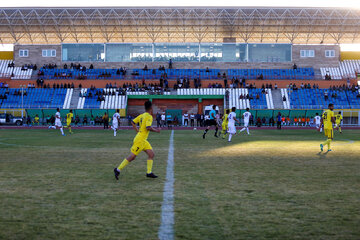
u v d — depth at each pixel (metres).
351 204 6.25
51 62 65.62
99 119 51.38
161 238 4.59
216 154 14.17
